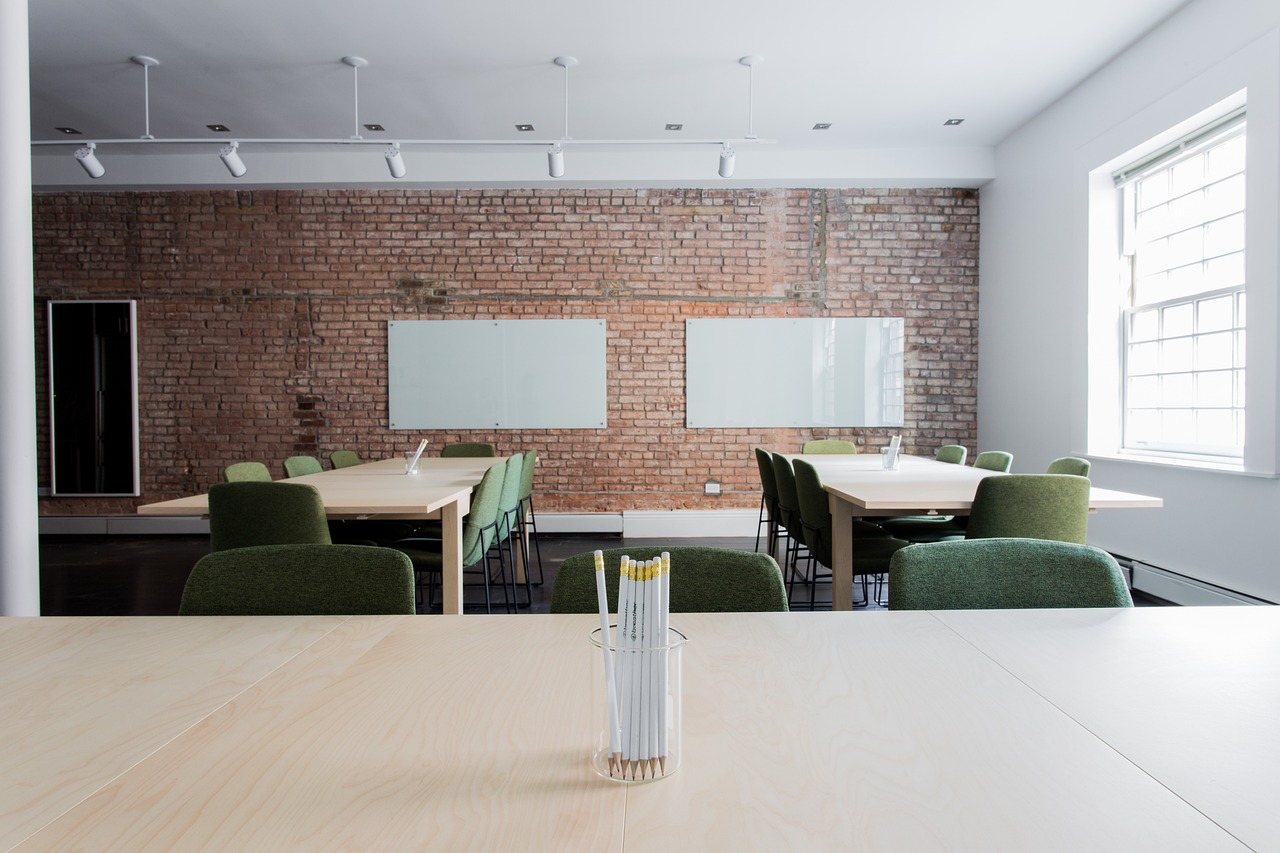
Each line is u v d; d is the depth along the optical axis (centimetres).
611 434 660
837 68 477
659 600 77
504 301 658
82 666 110
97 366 653
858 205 659
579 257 657
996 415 626
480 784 75
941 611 138
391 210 655
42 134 584
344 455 529
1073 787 74
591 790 73
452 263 656
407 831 66
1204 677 104
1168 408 462
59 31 428
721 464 661
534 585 470
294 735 86
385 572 147
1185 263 445
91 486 654
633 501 661
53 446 652
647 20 418
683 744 84
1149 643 120
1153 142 441
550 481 659
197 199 654
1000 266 618
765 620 133
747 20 418
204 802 71
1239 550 374
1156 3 405
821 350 658
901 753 81
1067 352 526
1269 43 351
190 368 656
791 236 658
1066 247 526
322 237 654
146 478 656
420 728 88
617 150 626
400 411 657
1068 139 520
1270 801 71
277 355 656
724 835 65
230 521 269
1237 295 407
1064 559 150
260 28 426
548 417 657
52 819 68
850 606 313
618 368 659
